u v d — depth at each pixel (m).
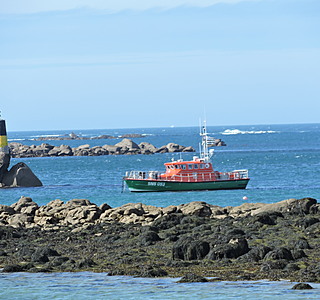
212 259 58.34
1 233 78.50
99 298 47.69
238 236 62.22
